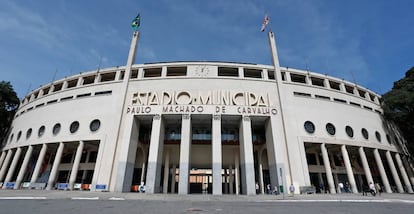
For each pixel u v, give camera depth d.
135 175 32.41
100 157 27.58
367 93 39.09
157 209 10.90
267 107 29.39
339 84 37.09
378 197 20.39
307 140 29.44
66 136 30.78
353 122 33.66
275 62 33.59
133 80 32.06
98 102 31.69
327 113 32.31
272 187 27.03
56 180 32.50
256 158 33.66
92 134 29.56
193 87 30.81
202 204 13.60
